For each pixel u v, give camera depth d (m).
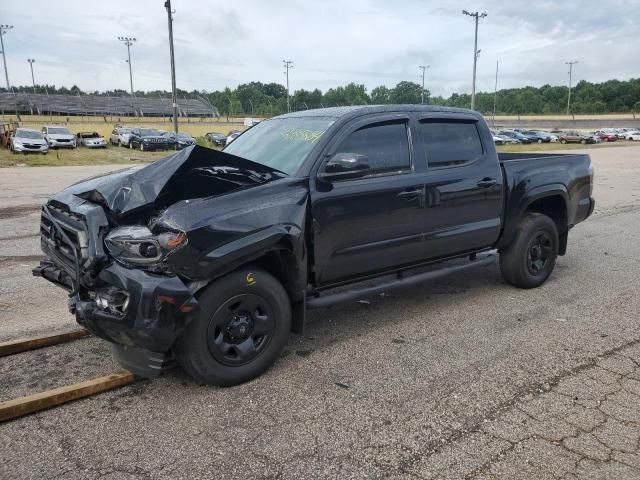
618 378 3.77
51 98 79.38
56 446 2.96
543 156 5.99
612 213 11.05
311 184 3.90
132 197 3.42
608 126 102.25
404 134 4.56
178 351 3.43
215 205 3.39
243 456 2.89
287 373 3.84
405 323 4.81
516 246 5.54
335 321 4.86
